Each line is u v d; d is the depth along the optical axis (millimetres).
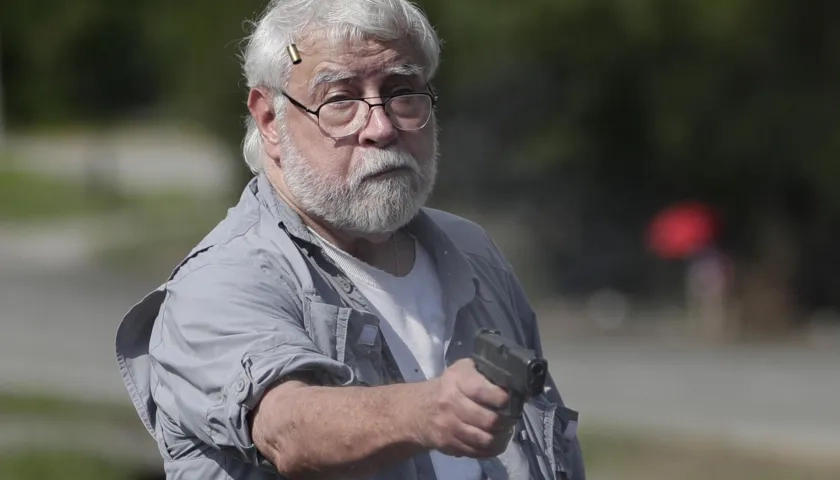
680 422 26812
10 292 49562
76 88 105438
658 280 52375
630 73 49375
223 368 6285
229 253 6738
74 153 98562
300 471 5984
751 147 49156
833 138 48281
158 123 111188
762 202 52031
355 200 6949
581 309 51031
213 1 54844
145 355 7117
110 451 20375
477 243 8102
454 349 7340
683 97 48656
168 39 57406
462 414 5324
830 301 51125
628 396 31047
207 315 6461
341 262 7191
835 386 33094
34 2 93375
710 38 46812
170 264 59812
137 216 74375
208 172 91125
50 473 18594
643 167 52406
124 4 90250
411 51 7051
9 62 102562
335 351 6613
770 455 23172
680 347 42594
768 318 46938
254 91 7355
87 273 56375
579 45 48094
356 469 5812
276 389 6109
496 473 7059
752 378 34625
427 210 8117
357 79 6949
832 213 51281
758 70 48219
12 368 31359
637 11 45812
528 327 8266
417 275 7449
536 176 52562
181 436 6699
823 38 47469
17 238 66688
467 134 51625
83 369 31688
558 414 7660
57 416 23406
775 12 46344
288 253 6781
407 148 7070
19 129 106750
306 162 7008
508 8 46906
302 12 7004
